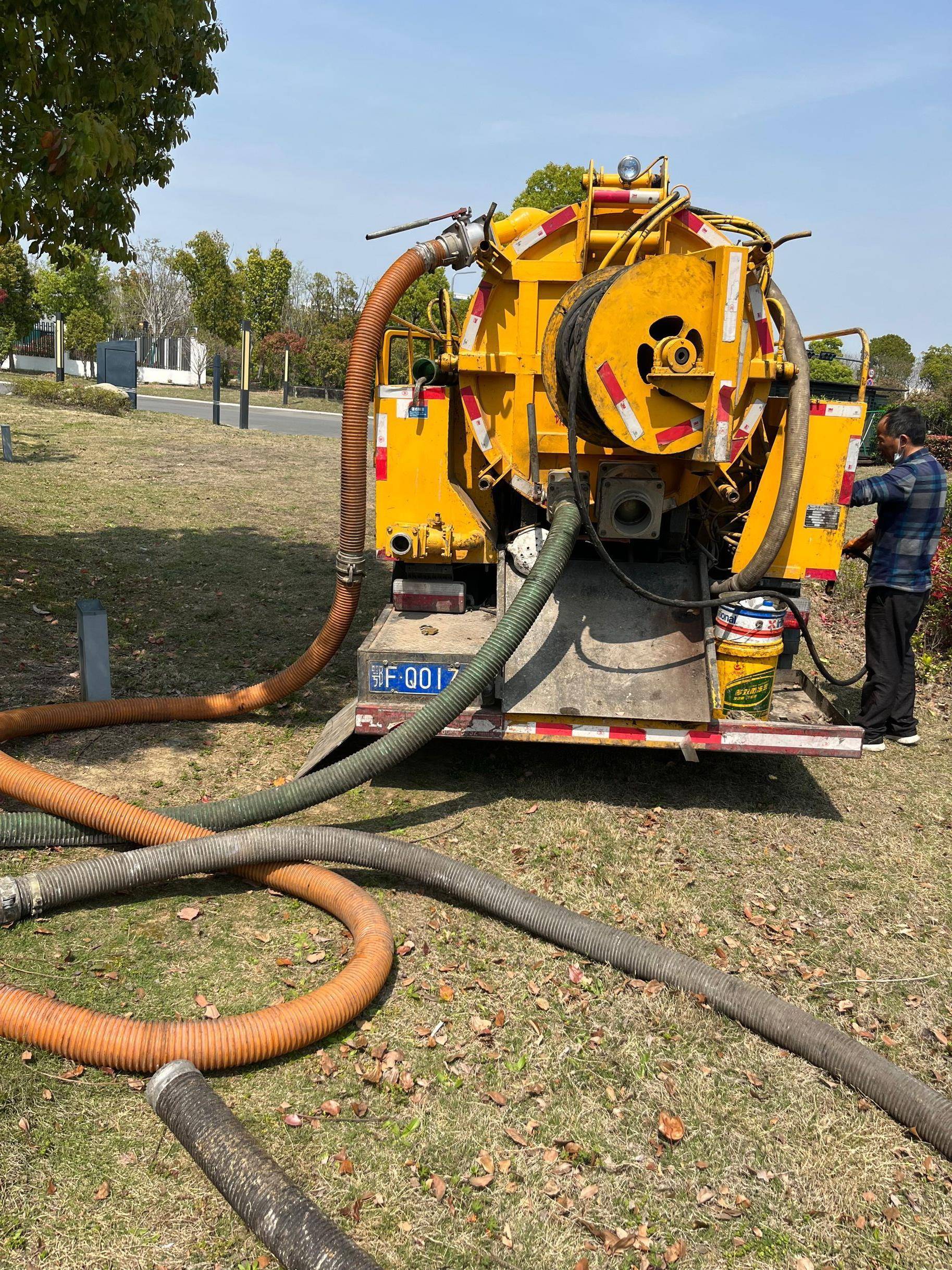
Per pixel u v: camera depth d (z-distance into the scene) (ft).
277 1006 10.36
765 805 17.25
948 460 59.16
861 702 21.08
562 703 15.49
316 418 99.45
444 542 17.37
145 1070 9.82
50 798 13.78
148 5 20.12
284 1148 9.14
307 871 13.24
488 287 16.57
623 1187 9.02
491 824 15.79
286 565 32.65
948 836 16.56
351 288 171.63
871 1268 8.35
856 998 12.07
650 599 15.19
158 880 12.88
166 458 55.16
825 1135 9.81
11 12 18.30
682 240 16.39
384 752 14.39
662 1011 11.43
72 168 19.19
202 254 148.87
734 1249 8.44
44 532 33.53
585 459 16.83
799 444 15.23
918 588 19.16
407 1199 8.71
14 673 20.47
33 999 10.12
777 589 17.40
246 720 19.60
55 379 111.14
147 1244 8.05
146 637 23.89
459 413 18.06
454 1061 10.46
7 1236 7.98
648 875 14.57
